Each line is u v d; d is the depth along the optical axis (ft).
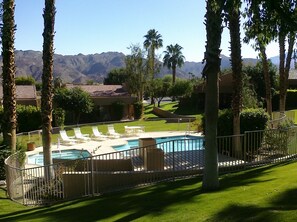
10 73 46.50
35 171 44.14
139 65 181.98
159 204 25.79
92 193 35.50
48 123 43.78
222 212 21.34
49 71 43.29
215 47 27.35
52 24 42.88
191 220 20.77
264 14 27.94
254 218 19.26
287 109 141.49
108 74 264.11
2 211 31.22
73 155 64.64
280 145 43.21
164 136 82.69
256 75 144.46
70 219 25.27
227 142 44.39
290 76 171.63
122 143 74.49
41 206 32.91
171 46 263.49
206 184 28.78
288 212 19.38
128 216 23.77
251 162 40.22
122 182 37.29
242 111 47.80
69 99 134.72
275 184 27.09
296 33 29.96
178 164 40.96
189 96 184.85
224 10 25.88
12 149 46.19
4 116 46.62
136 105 159.02
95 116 154.92
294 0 26.00
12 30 46.24
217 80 28.14
